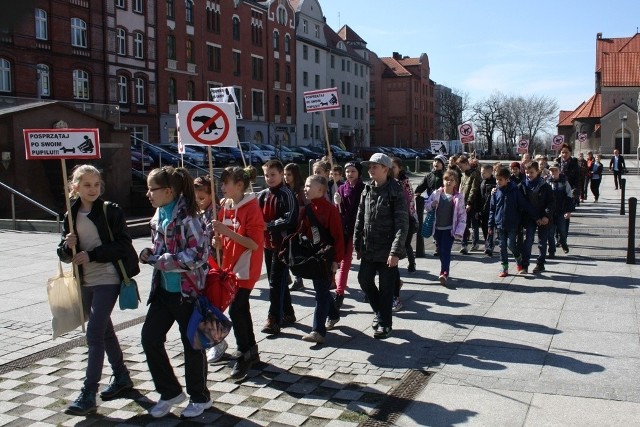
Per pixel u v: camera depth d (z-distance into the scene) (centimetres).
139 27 4484
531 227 962
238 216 551
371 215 641
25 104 1817
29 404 491
